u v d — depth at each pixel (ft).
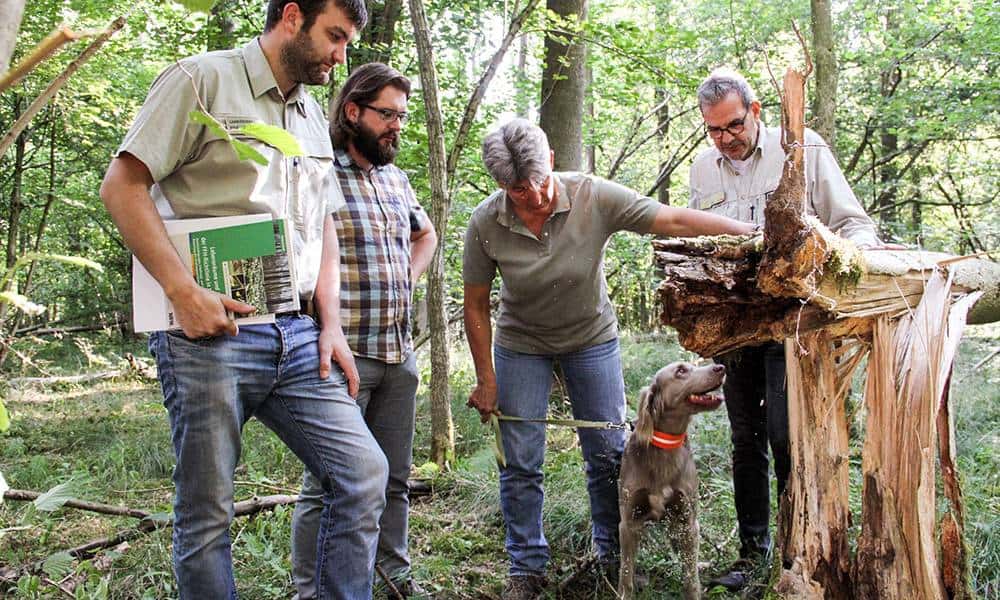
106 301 43.55
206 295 7.46
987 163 43.27
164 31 25.61
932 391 7.87
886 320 8.24
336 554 8.32
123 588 11.16
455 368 29.86
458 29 25.35
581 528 13.51
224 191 7.81
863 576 8.34
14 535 13.16
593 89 31.65
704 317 8.23
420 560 12.68
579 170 22.52
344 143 10.86
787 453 11.14
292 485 16.29
